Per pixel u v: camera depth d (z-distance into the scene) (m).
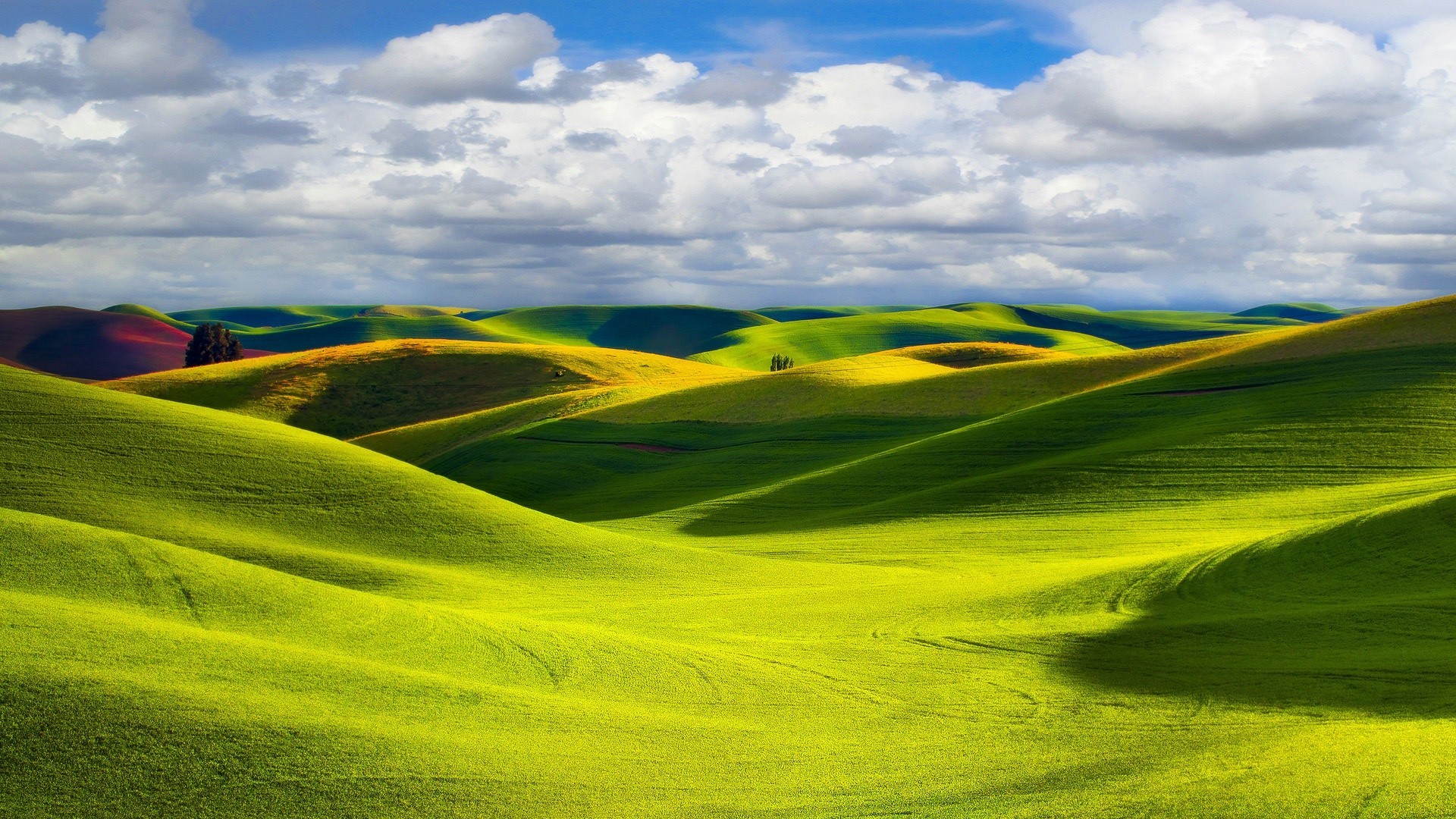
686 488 72.44
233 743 14.42
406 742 15.52
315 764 14.37
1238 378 68.75
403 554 38.53
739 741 17.23
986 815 13.40
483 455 90.19
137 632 17.61
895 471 64.06
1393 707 16.75
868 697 20.39
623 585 36.75
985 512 51.47
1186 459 53.94
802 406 91.06
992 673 21.91
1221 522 43.00
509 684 19.81
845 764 15.98
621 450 86.69
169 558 22.88
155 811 12.98
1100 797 13.64
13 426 42.75
